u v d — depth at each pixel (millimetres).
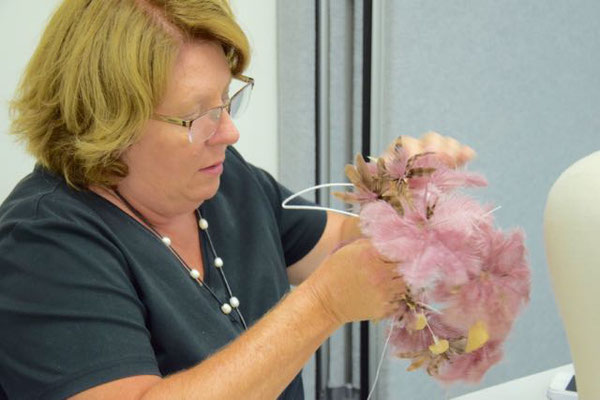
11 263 653
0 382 662
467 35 1434
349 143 1521
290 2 1466
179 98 672
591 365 453
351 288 572
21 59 1341
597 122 1721
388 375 1401
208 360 614
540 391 924
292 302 607
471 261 511
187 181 721
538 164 1627
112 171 714
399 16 1330
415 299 538
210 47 695
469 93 1467
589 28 1635
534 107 1583
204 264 819
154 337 710
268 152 1603
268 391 606
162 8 667
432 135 699
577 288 443
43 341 619
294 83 1494
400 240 513
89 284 637
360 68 1478
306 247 954
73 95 676
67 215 677
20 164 1378
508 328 558
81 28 673
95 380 600
